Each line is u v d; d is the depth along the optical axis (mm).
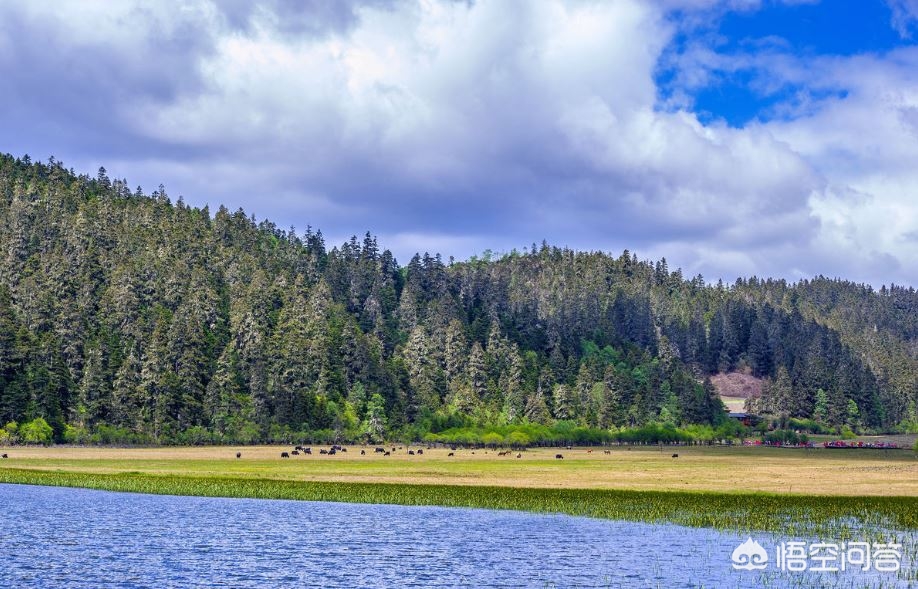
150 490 104188
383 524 78750
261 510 87938
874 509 87375
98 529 74625
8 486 106688
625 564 61594
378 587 55094
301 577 57781
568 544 68812
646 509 87688
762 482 118250
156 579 56938
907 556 64062
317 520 81125
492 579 57344
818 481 120625
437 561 62531
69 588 54438
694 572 58969
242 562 62000
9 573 57812
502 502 93688
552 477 125000
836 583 56156
